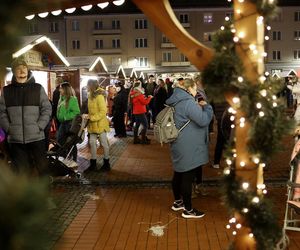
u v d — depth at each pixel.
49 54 13.41
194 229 5.42
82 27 56.78
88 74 17.42
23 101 5.82
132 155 11.34
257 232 3.23
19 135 5.79
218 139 8.91
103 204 6.63
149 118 17.94
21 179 1.09
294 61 55.88
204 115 5.59
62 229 1.36
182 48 3.29
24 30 1.12
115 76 24.59
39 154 5.88
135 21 57.16
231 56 3.08
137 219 5.88
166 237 5.17
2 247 1.00
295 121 3.20
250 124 3.11
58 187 7.69
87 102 9.29
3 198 1.02
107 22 57.03
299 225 5.37
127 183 8.02
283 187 7.48
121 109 15.23
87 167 9.69
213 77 3.10
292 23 55.41
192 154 5.66
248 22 3.18
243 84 3.07
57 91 10.89
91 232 5.37
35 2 1.17
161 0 3.29
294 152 4.85
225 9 55.19
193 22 55.78
